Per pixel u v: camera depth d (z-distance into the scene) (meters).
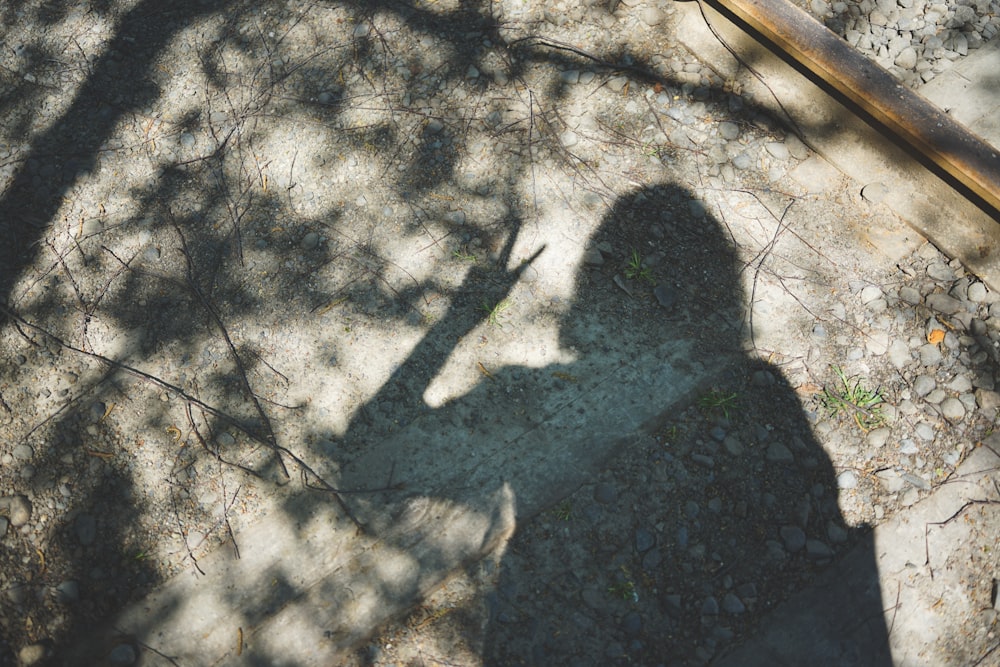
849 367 3.09
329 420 3.03
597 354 3.10
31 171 3.51
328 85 3.69
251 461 2.97
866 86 3.14
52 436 3.03
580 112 3.60
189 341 3.18
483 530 2.83
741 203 3.41
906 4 3.84
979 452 2.95
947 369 3.08
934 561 2.80
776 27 3.29
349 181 3.48
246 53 3.78
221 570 2.81
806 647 2.69
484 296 3.23
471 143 3.54
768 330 3.14
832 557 2.80
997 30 3.74
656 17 3.80
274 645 2.72
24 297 3.27
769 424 2.98
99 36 3.82
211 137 3.58
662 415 2.98
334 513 2.88
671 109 3.61
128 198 3.46
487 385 3.06
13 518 2.90
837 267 3.27
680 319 3.16
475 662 2.70
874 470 2.92
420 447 2.97
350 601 2.76
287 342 3.17
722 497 2.88
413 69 3.72
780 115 3.55
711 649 2.70
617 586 2.77
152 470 2.97
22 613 2.79
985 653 2.71
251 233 3.38
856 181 3.43
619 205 3.39
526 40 3.78
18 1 3.88
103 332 3.20
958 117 3.54
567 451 2.93
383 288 3.25
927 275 3.24
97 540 2.88
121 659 2.70
